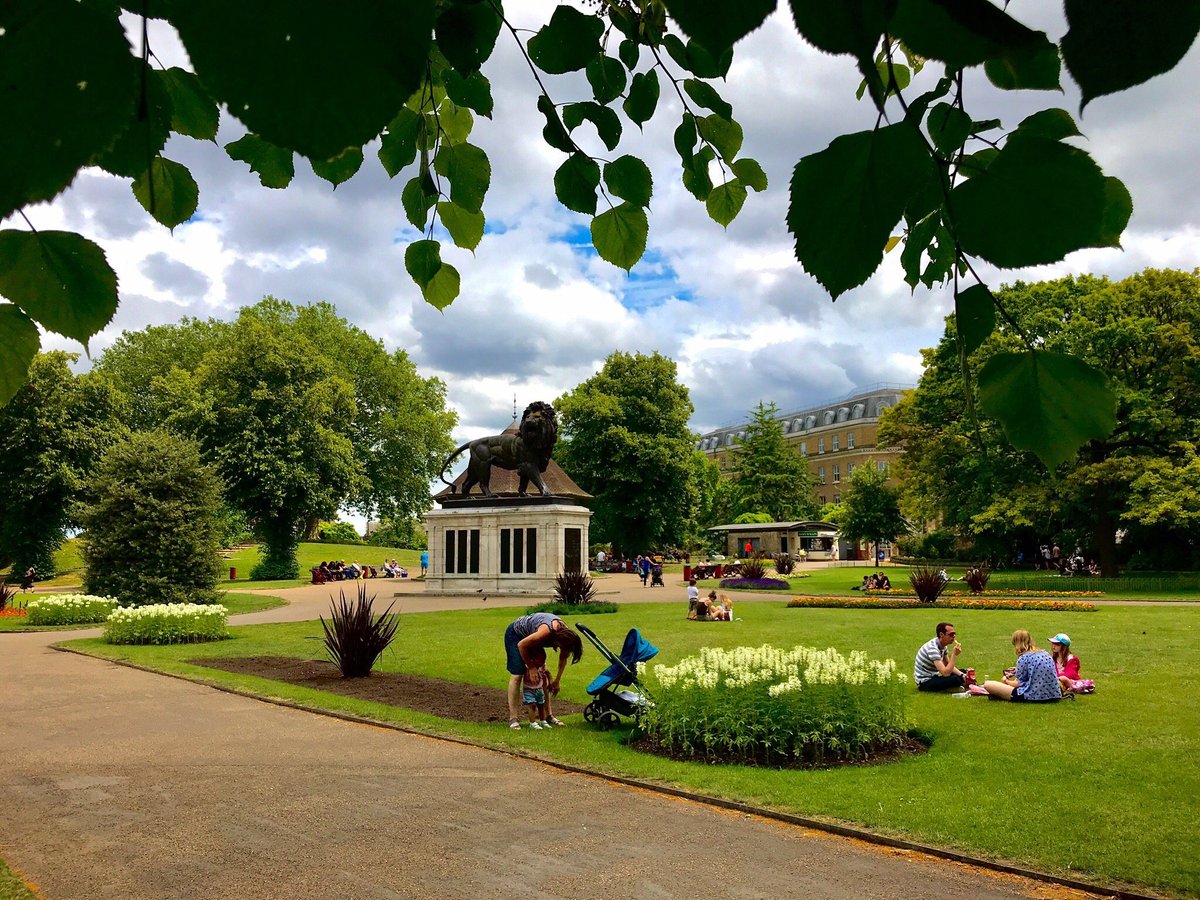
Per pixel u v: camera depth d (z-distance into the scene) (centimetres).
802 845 600
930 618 2266
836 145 83
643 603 3045
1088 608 2423
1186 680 1220
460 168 192
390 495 6481
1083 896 507
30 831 643
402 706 1130
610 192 187
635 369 5716
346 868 564
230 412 4553
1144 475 3241
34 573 4716
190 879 548
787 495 8675
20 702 1186
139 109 73
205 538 2809
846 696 839
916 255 131
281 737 960
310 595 3672
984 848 577
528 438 3556
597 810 685
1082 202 90
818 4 66
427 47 61
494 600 3300
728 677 873
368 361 6531
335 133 61
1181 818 626
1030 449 110
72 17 68
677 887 527
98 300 111
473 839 618
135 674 1455
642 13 174
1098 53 73
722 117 188
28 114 69
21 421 4503
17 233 104
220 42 60
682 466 5519
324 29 59
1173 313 3553
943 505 4138
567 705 1138
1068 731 911
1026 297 3638
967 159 96
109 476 2752
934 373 3947
